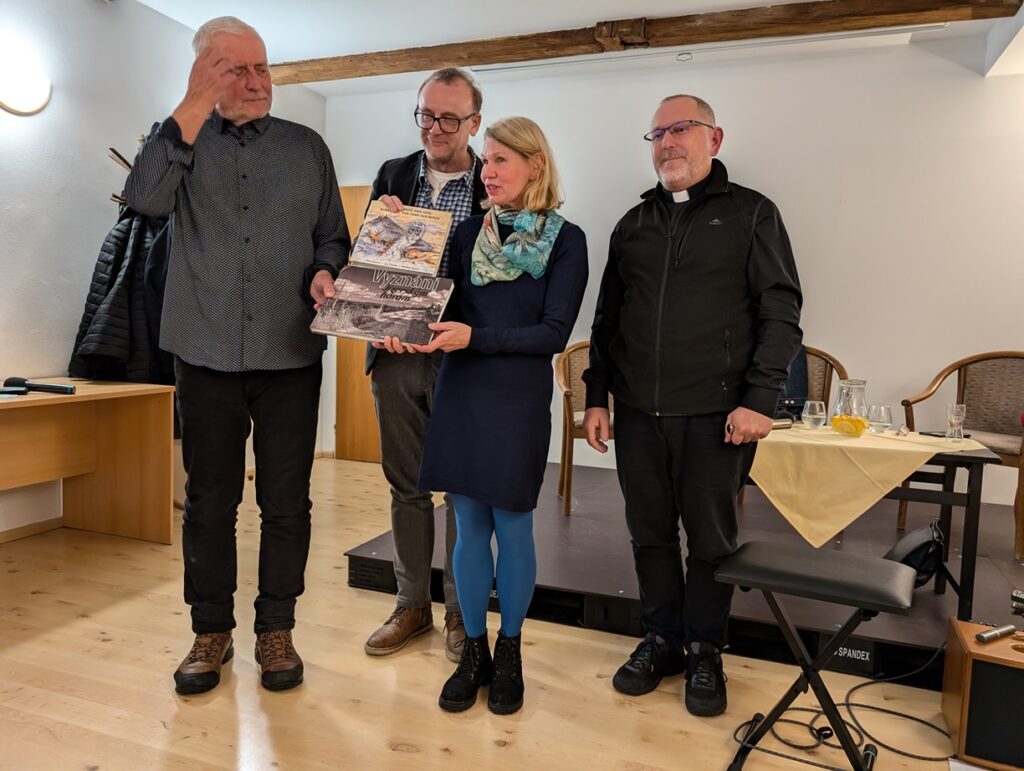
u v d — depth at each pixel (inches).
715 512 71.9
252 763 61.5
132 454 125.6
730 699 74.9
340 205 79.7
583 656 84.4
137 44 145.9
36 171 126.9
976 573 109.4
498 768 61.6
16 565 111.4
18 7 122.7
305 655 82.3
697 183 73.4
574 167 187.2
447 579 84.8
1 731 65.6
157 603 97.0
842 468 90.4
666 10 149.7
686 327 72.1
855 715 72.5
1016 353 144.5
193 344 70.2
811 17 144.7
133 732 65.8
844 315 170.1
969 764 63.9
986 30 154.3
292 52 173.9
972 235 160.9
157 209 66.9
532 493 68.1
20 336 125.3
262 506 76.0
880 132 165.2
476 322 69.8
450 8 149.0
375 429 201.3
